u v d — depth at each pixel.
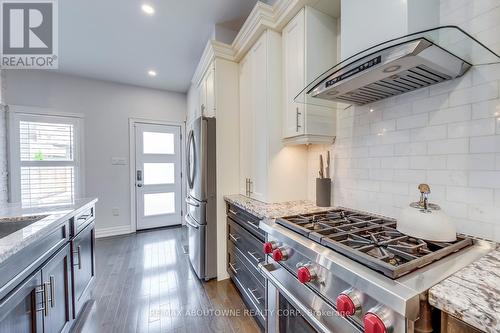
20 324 0.96
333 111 1.59
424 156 1.08
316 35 1.52
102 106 3.60
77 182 3.43
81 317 1.66
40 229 1.09
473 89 0.91
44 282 1.15
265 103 1.76
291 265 1.01
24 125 3.09
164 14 2.11
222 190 2.19
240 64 2.24
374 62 0.88
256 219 1.54
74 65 3.09
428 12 0.94
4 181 2.93
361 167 1.41
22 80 3.09
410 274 0.64
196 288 2.04
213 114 2.25
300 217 1.26
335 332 0.76
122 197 3.75
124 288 2.05
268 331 1.20
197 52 2.79
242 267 1.81
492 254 0.77
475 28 0.89
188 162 2.60
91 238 1.89
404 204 1.17
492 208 0.86
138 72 3.34
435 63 0.83
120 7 2.00
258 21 1.70
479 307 0.48
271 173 1.73
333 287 0.78
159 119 4.03
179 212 4.23
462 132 0.94
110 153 3.66
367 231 0.99
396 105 1.20
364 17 1.01
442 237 0.82
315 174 1.79
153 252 2.91
